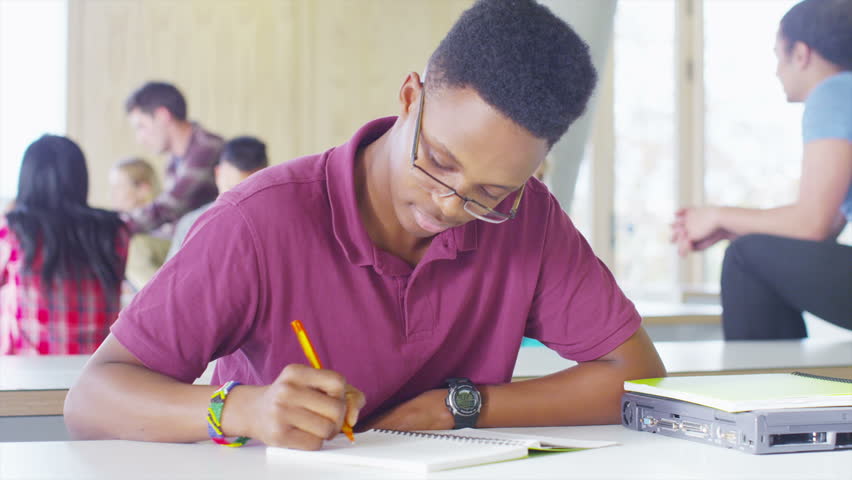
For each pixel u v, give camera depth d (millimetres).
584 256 1104
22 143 4219
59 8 4309
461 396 971
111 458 744
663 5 4582
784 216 2066
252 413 779
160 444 821
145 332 895
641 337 1094
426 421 965
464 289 1007
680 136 4574
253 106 4648
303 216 939
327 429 755
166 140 3893
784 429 788
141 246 3871
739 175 4547
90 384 877
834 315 1998
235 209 923
